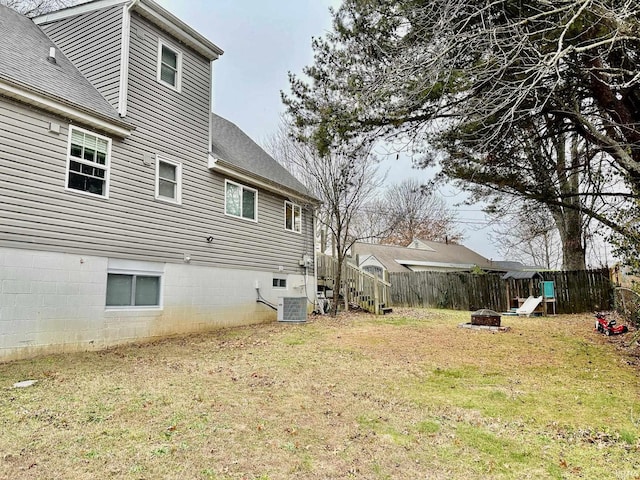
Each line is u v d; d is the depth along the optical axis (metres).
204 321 10.40
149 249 9.05
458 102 6.87
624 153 6.40
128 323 8.52
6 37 8.23
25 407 4.38
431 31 6.39
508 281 16.66
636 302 8.48
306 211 15.22
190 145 10.38
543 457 3.54
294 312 12.30
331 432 4.02
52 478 2.96
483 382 5.80
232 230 11.55
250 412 4.48
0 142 6.62
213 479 3.05
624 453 3.59
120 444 3.56
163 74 9.84
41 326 7.00
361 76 7.29
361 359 7.17
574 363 6.85
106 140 8.27
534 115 7.05
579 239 16.19
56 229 7.29
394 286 19.69
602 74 6.22
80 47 9.39
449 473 3.26
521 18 5.58
